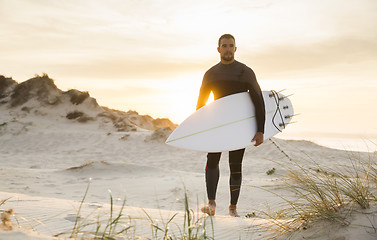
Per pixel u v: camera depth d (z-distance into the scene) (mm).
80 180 12227
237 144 3795
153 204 8445
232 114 3889
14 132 30922
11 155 24219
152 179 12047
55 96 41844
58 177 12562
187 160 22625
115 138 28781
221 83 3920
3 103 40469
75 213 3275
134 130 35219
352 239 2066
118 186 10852
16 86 42062
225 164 18938
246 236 2646
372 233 2076
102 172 13727
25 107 39031
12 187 10148
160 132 28453
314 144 25922
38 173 12906
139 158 23938
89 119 38469
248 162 18156
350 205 2445
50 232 2566
